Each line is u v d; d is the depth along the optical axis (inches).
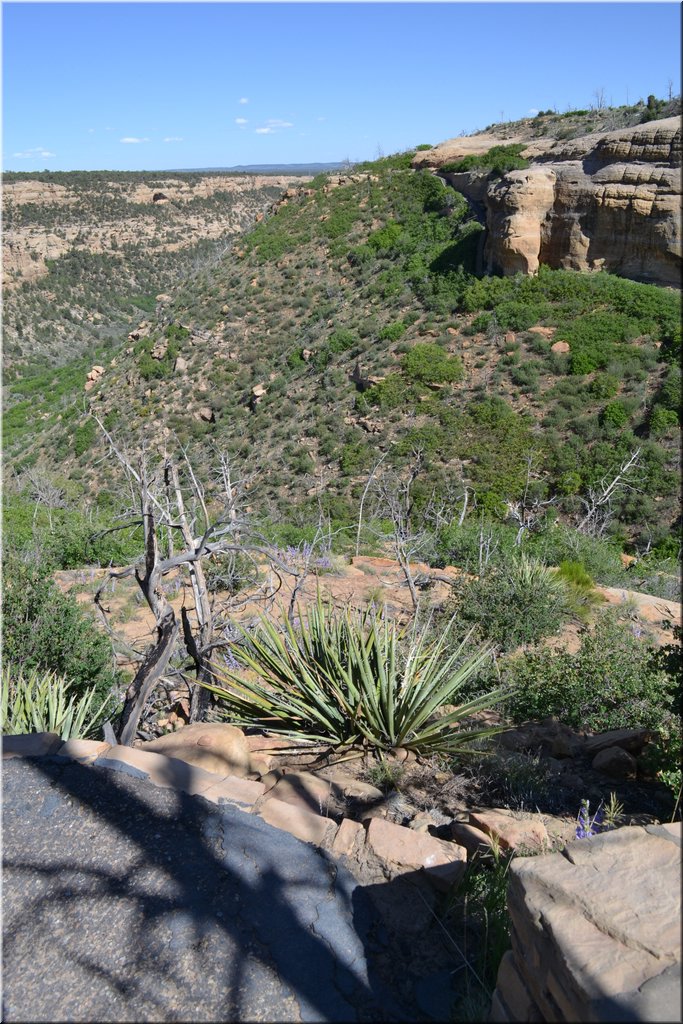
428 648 211.8
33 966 95.7
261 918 103.0
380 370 1380.4
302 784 138.3
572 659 219.9
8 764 134.5
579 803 144.5
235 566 348.5
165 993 91.9
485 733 155.1
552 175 1550.2
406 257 1847.9
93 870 110.5
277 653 186.2
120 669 259.8
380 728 158.4
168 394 1695.4
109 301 4116.6
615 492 912.9
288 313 1827.0
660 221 1411.2
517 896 82.4
